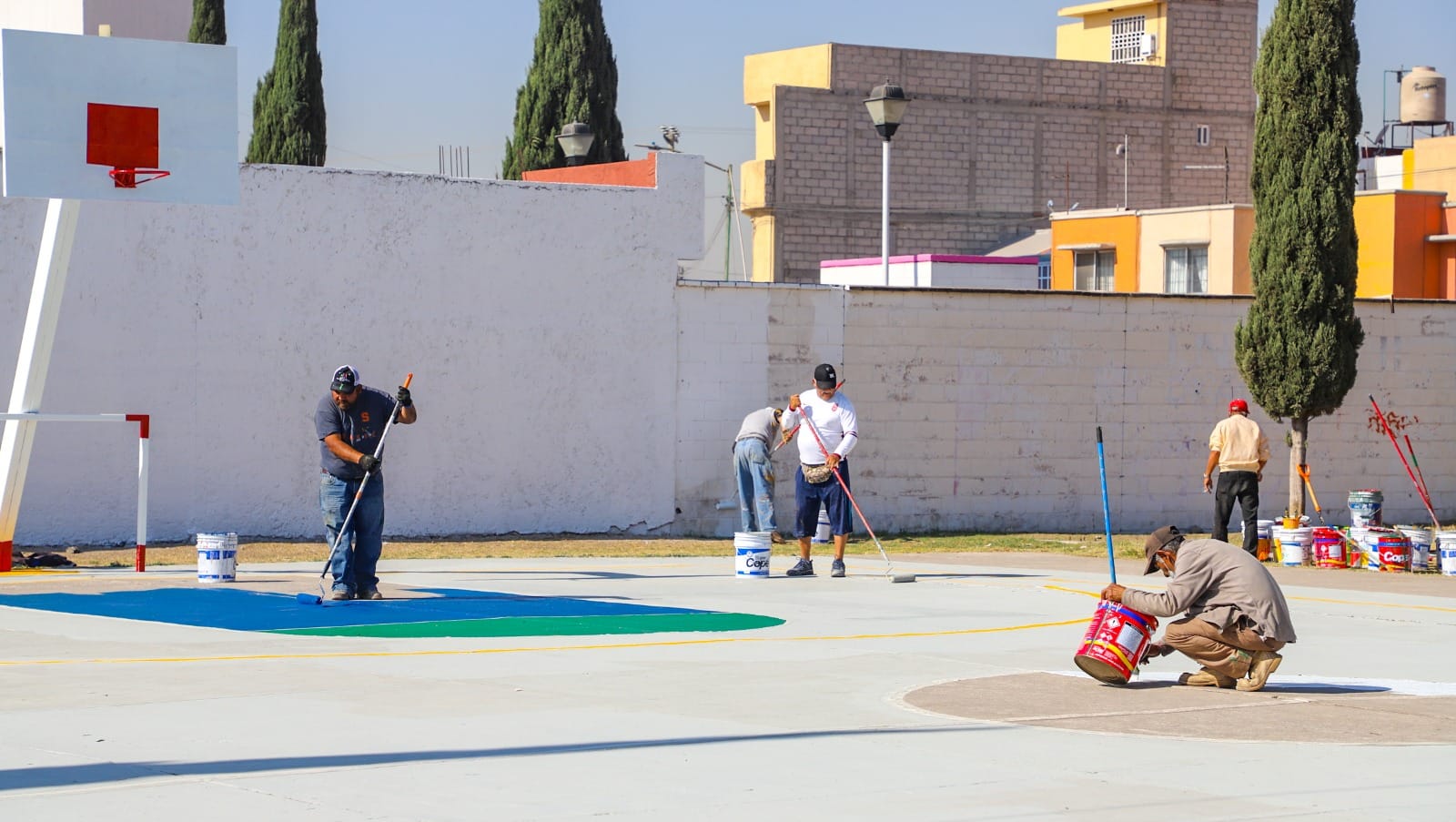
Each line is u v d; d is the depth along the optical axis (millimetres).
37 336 15523
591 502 21953
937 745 7656
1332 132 22031
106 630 11594
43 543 19344
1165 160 65375
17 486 15836
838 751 7453
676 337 22297
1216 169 66062
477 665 10094
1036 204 63438
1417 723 8469
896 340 23297
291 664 10008
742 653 10859
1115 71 64562
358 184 20688
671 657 10578
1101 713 8641
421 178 20984
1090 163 64188
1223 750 7660
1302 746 7809
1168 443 24891
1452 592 16609
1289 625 9414
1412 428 26594
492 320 21391
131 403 19703
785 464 22641
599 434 21969
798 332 22859
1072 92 63906
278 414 20406
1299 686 9766
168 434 19891
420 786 6578
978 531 23781
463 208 21188
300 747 7332
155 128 15102
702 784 6707
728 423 22562
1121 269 47000
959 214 62375
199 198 15289
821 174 60938
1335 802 6578
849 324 23078
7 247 19000
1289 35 22141
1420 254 42406
